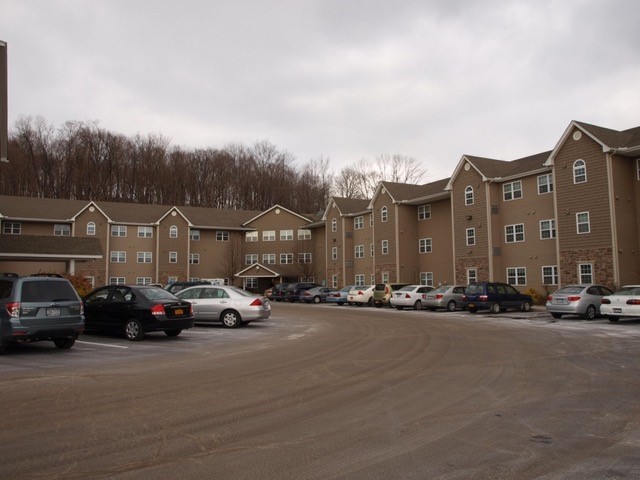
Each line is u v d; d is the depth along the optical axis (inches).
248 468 190.5
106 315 598.9
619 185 1078.4
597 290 850.8
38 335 464.8
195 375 371.2
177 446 215.2
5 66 694.5
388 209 1718.8
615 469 188.9
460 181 1454.2
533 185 1295.5
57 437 226.8
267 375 370.0
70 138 2923.2
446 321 840.3
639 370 381.7
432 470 188.5
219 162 3253.0
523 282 1306.6
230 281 2338.8
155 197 3065.9
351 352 485.7
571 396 300.2
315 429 238.5
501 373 371.6
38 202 2031.3
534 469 189.2
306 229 2343.8
